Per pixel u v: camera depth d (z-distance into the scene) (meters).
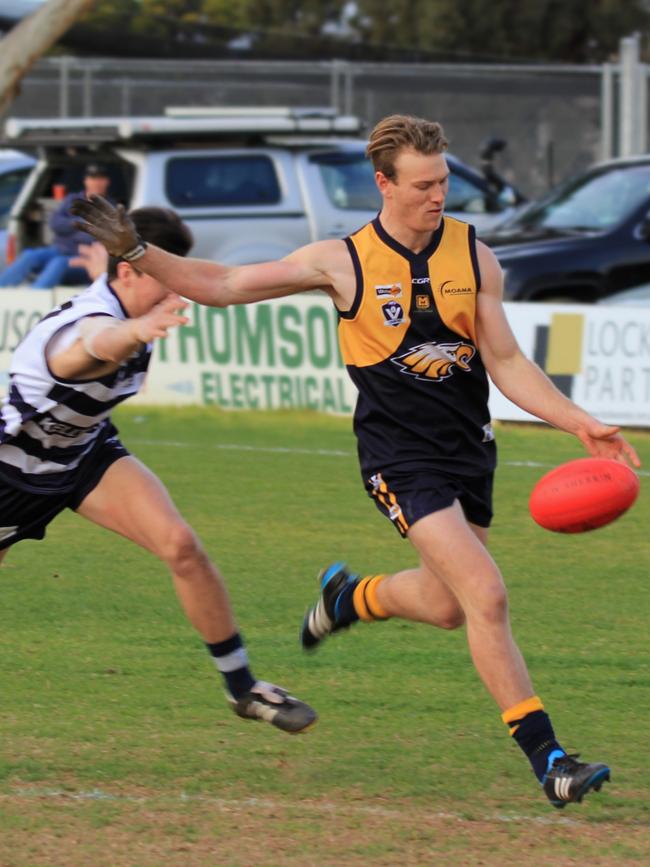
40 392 14.84
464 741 16.95
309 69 70.88
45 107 79.62
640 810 14.67
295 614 22.69
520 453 37.09
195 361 43.44
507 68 69.56
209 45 81.56
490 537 28.20
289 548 27.09
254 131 52.56
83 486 15.96
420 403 14.91
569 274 44.72
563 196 49.09
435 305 14.63
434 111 82.88
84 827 14.09
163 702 18.36
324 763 16.12
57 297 43.59
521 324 39.97
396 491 14.91
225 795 15.05
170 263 14.48
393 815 14.47
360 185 54.06
